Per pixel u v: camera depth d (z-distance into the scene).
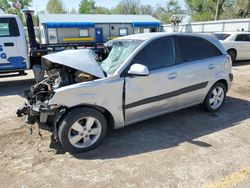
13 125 4.58
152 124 4.44
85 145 3.54
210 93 4.74
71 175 3.03
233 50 11.52
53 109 3.30
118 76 3.58
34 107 3.51
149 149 3.58
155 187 2.77
